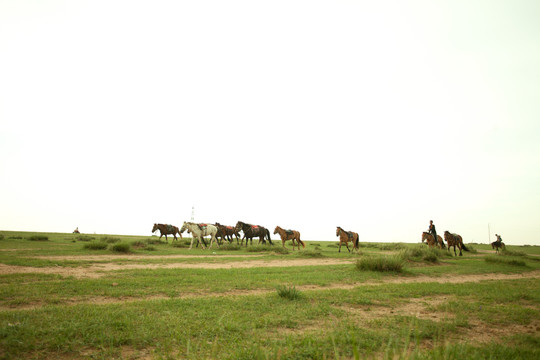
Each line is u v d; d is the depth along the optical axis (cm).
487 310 827
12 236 3794
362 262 1628
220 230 3638
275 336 561
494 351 505
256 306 785
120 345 511
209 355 463
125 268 1485
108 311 676
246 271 1459
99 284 1026
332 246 4394
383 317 723
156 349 489
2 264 1401
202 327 602
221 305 782
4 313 638
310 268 1631
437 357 418
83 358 460
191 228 3042
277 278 1277
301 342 525
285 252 2767
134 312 684
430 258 2144
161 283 1092
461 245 3081
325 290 1045
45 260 1590
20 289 909
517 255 3080
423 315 769
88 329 564
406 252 2184
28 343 482
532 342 591
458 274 1636
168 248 2975
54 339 506
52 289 923
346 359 466
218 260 1998
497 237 4041
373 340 546
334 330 593
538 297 1008
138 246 2784
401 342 547
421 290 1072
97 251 2203
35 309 686
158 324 605
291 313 725
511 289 1148
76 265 1502
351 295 959
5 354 448
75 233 5616
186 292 977
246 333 579
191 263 1794
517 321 739
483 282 1357
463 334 630
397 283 1287
